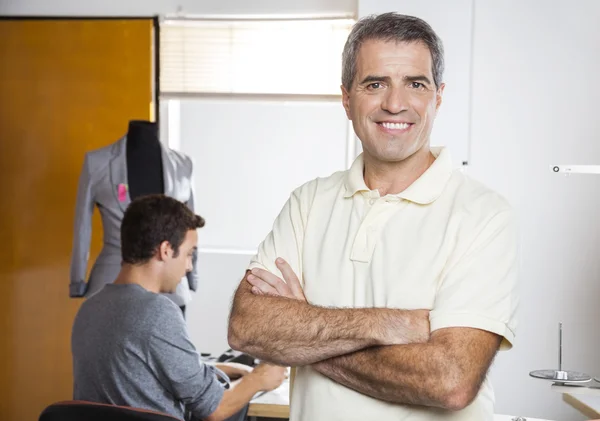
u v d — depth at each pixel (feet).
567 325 12.73
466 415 5.32
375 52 5.44
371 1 13.19
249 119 23.40
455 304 5.15
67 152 16.34
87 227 13.28
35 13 16.29
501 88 12.89
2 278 16.57
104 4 16.19
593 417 8.04
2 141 16.47
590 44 12.66
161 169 13.28
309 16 15.85
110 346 7.82
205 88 16.30
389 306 5.37
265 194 23.53
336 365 5.29
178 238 8.43
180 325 7.97
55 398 16.56
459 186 5.58
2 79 16.37
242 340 5.48
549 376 7.88
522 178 12.87
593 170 8.73
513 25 12.84
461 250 5.31
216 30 16.16
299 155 23.48
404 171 5.68
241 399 8.56
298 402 5.68
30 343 16.57
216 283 18.38
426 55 5.47
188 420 8.73
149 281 8.36
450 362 4.97
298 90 16.11
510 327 5.22
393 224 5.52
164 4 16.08
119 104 16.16
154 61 16.30
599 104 12.67
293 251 5.97
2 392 16.67
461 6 12.93
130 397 7.84
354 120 5.63
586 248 12.70
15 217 16.51
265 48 16.10
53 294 16.47
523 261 12.85
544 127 12.81
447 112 13.03
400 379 5.04
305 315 5.34
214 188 23.54
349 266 5.57
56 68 16.26
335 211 5.80
